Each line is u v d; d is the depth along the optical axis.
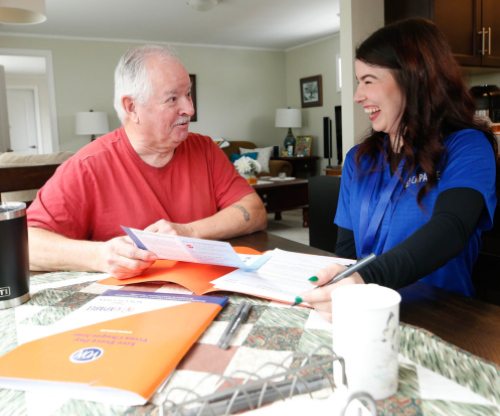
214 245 0.74
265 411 0.36
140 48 1.17
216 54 7.04
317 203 2.95
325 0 4.77
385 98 1.04
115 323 0.60
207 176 1.41
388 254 0.70
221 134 7.26
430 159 0.99
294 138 7.11
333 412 0.35
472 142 0.96
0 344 0.55
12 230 0.68
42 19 3.07
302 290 0.73
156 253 0.87
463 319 0.61
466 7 2.92
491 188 0.90
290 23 5.71
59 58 6.05
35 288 0.80
